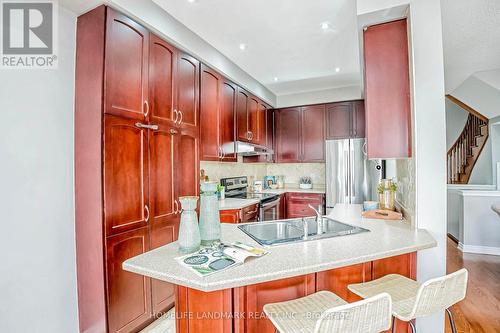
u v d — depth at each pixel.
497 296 2.55
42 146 1.63
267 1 2.01
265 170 5.04
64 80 1.74
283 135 4.60
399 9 1.76
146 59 1.99
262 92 4.09
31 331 1.57
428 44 1.70
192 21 2.29
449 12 2.17
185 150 2.43
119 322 1.75
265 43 2.71
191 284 0.99
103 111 1.67
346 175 3.83
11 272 1.49
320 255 1.25
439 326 1.65
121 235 1.77
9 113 1.49
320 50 2.88
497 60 3.29
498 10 2.15
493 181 4.73
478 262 3.47
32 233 1.58
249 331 1.22
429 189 1.71
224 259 1.18
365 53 1.93
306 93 4.45
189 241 1.28
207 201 1.42
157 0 1.98
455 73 3.79
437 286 1.15
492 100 4.34
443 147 1.69
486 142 5.00
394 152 1.84
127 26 1.84
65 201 1.75
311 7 2.08
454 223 4.60
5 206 1.47
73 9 1.73
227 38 2.61
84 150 1.74
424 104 1.71
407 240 1.48
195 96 2.58
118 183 1.76
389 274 1.55
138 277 1.91
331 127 4.25
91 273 1.72
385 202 2.29
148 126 1.98
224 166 3.79
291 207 4.30
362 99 4.06
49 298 1.66
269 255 1.25
